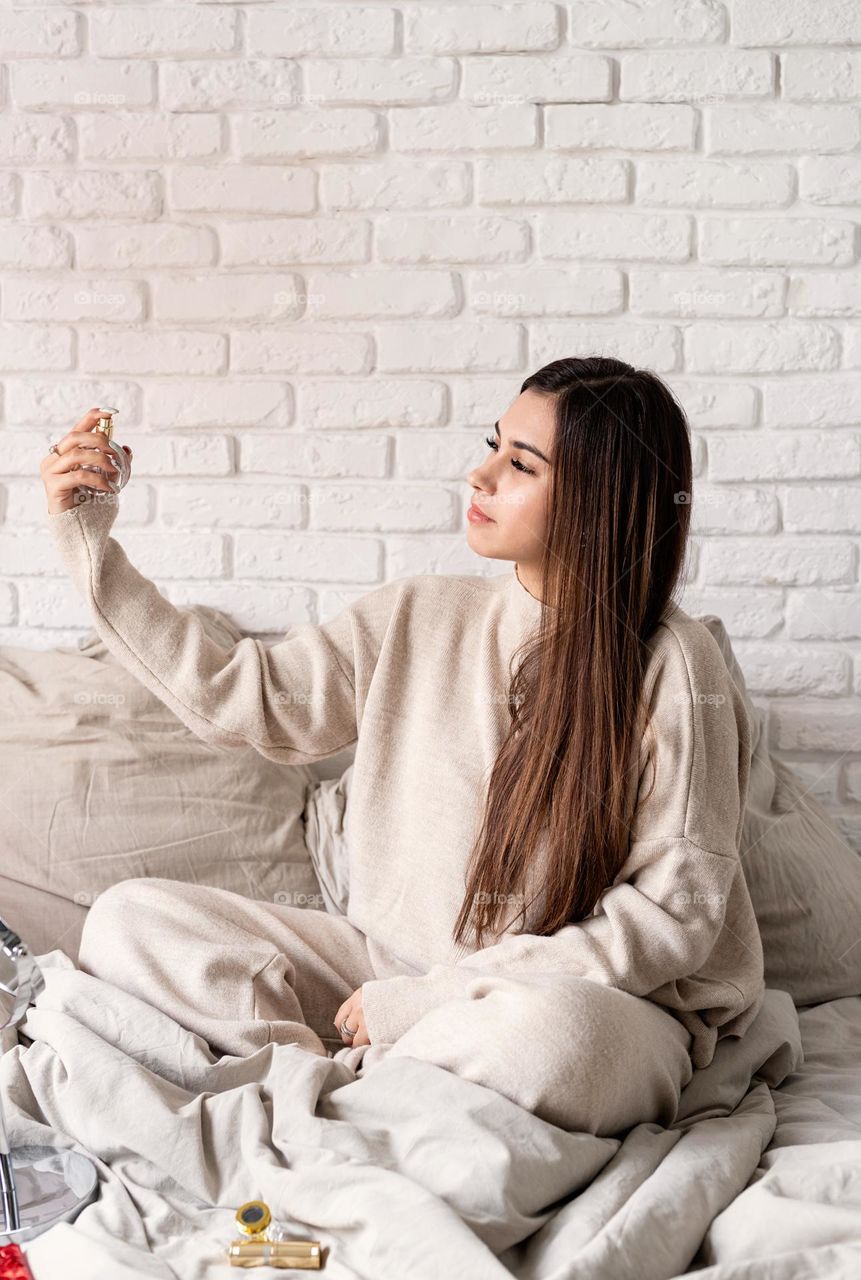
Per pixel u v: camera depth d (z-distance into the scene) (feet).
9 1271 3.36
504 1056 3.91
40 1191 3.89
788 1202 3.58
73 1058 4.20
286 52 6.20
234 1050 4.41
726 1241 3.57
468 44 6.17
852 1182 3.71
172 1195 3.92
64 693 5.93
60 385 6.45
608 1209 3.64
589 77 6.18
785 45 6.14
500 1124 3.73
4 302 6.39
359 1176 3.60
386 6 6.17
